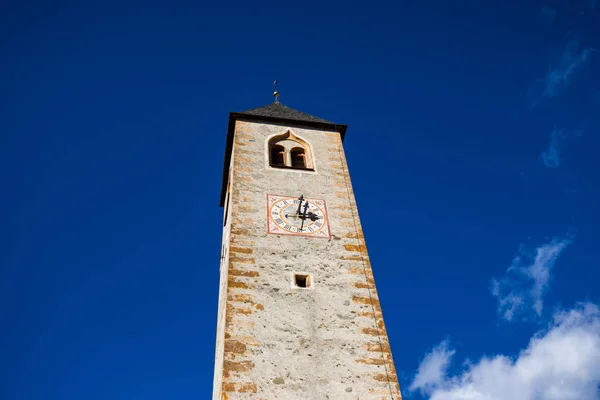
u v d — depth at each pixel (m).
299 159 28.44
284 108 32.97
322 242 23.20
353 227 24.19
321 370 18.78
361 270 22.34
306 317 20.25
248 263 21.69
